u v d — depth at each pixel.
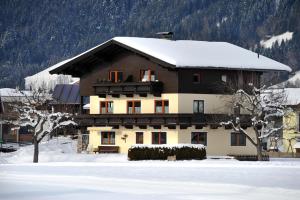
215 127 93.38
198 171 67.75
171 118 91.44
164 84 93.31
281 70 97.62
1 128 131.00
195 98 92.94
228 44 103.62
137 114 94.25
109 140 98.50
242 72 95.75
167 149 86.69
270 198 50.09
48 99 121.44
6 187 56.34
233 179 60.94
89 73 101.00
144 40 97.75
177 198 49.59
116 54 98.31
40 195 51.41
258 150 87.31
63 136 121.81
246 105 94.19
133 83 94.12
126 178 62.94
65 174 67.38
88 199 49.19
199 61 92.31
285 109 92.69
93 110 100.19
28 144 133.12
